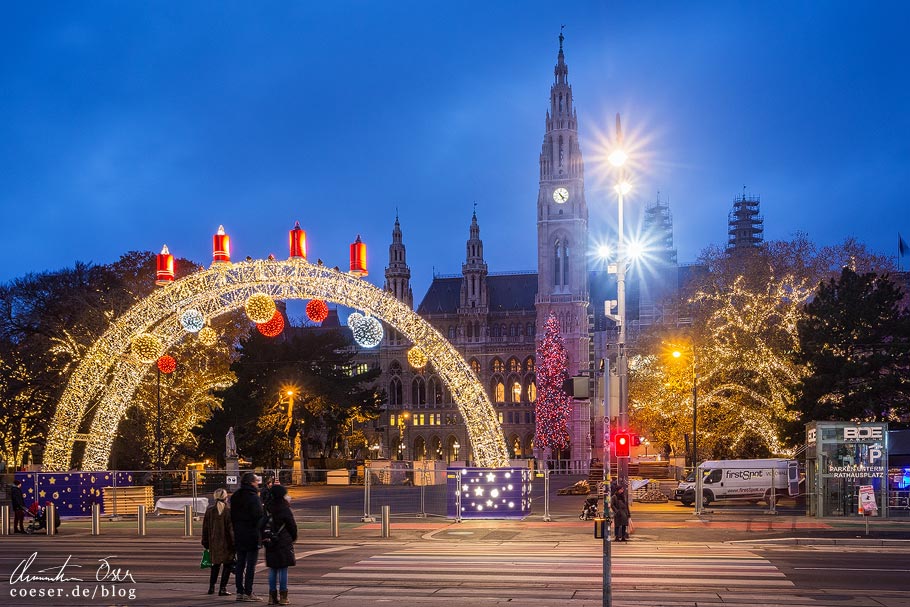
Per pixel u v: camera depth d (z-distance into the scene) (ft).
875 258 254.06
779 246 260.42
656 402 264.31
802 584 67.26
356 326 138.00
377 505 168.86
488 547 95.25
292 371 285.84
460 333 636.89
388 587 66.08
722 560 82.12
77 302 275.18
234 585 67.82
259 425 278.67
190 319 134.72
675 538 102.73
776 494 162.61
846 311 176.76
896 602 59.57
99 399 181.88
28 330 294.05
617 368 109.60
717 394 241.14
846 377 172.86
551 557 84.84
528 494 136.46
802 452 164.25
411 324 144.36
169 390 252.83
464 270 641.40
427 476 258.98
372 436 579.07
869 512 105.09
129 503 145.69
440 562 81.15
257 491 60.13
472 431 145.89
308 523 126.31
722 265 271.08
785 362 220.64
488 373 627.05
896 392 174.91
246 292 147.33
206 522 62.75
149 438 245.24
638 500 186.09
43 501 137.80
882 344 178.70
